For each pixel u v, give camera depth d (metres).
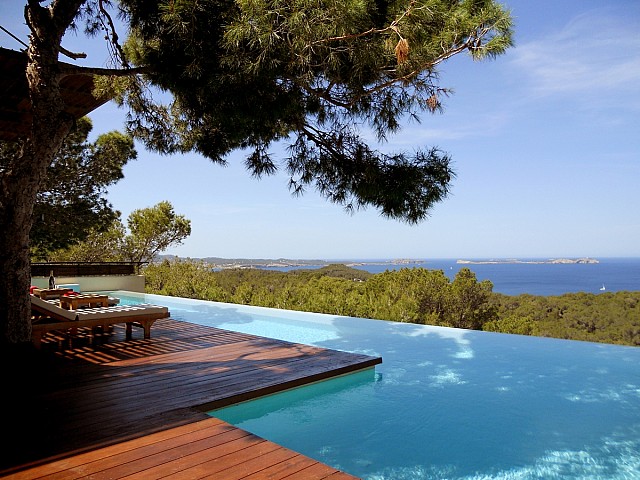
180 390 3.67
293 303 12.15
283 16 3.18
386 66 4.00
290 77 3.71
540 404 4.57
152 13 3.99
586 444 3.69
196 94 4.12
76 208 15.76
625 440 3.74
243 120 3.97
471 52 3.54
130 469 2.28
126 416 3.04
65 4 4.23
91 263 14.55
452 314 13.67
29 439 2.64
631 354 6.61
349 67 3.88
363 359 4.91
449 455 3.47
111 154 16.27
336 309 10.98
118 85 5.15
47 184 14.97
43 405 3.25
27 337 4.36
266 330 8.58
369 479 3.11
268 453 2.50
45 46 4.13
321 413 4.30
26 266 4.37
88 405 3.26
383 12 3.57
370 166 4.41
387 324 8.80
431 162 4.30
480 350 6.88
